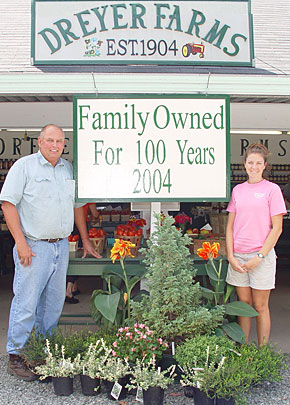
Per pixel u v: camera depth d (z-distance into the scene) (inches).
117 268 157.9
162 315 129.3
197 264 159.6
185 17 156.4
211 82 148.3
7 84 147.7
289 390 129.4
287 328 185.6
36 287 132.5
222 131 148.3
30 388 130.0
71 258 157.3
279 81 150.3
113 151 147.0
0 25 257.0
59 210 133.0
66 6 154.2
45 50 154.4
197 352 119.9
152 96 147.3
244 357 124.1
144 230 201.3
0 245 297.1
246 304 138.5
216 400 113.8
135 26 155.3
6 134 361.1
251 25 157.8
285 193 329.1
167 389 127.9
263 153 139.3
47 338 136.2
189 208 344.5
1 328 187.5
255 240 138.0
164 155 147.6
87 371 122.6
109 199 146.9
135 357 124.0
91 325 184.5
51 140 130.6
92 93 148.9
